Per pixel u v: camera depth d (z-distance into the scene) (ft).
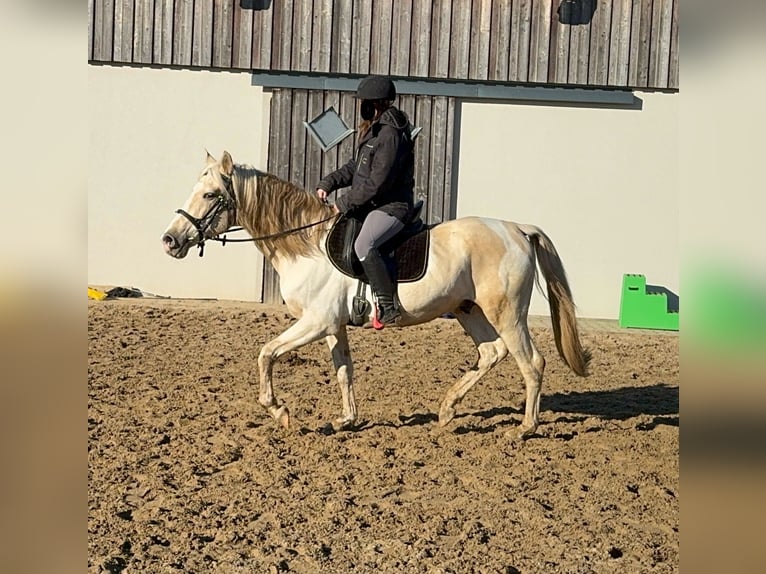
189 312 35.83
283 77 39.29
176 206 39.91
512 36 39.32
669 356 31.68
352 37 39.27
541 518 16.30
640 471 19.04
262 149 39.75
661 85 39.47
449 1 39.19
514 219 40.11
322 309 19.83
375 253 19.26
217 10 39.27
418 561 14.49
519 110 39.81
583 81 39.42
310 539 15.29
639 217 40.09
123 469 18.26
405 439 20.86
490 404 24.26
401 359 29.40
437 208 39.81
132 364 27.22
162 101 39.65
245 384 25.43
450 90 39.40
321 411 22.88
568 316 21.38
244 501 16.88
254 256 39.99
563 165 39.99
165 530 15.47
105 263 39.99
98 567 13.93
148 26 39.29
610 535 15.69
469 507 16.85
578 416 23.30
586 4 39.24
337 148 39.47
